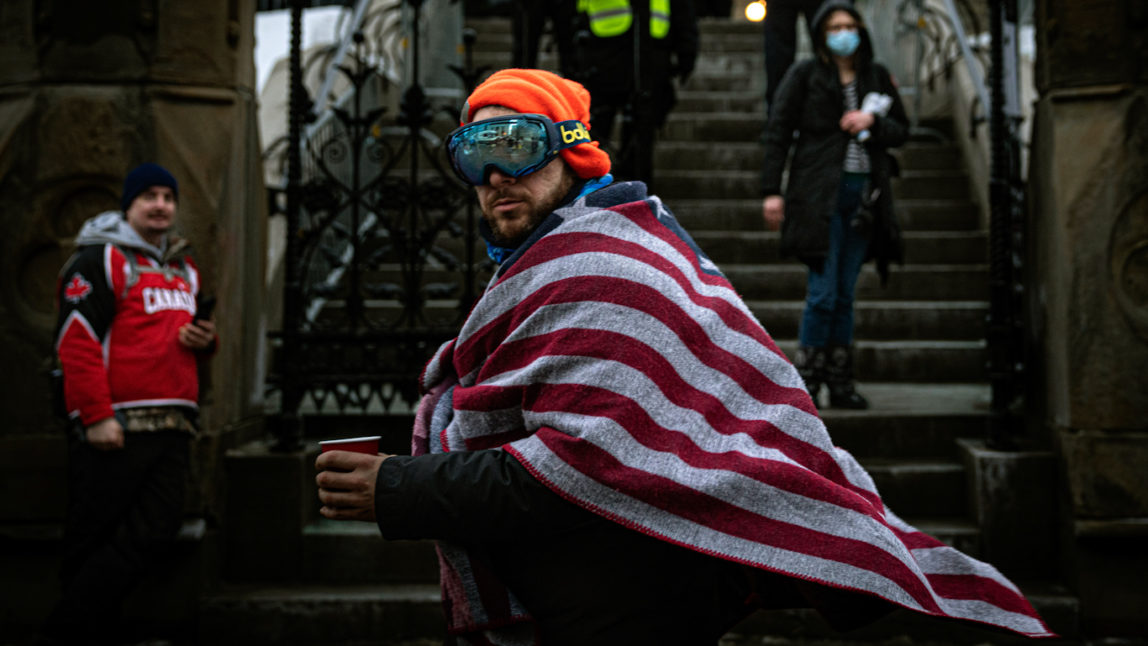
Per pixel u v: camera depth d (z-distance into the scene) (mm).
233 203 3404
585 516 1120
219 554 3334
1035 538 3285
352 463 1148
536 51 4633
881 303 5395
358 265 3826
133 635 3176
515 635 1218
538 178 1291
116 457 2785
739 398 1200
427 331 3814
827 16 3797
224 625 3154
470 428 1222
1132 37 3170
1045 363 3406
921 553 1315
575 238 1220
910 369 4914
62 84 3305
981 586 1284
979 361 4879
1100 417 3166
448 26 8000
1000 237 3510
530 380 1159
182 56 3305
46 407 3297
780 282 5461
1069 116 3244
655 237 1244
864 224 3738
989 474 3307
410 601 3154
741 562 1086
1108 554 3131
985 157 5898
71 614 2729
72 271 2797
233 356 3449
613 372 1126
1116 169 3170
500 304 1241
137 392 2826
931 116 7312
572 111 1335
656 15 4613
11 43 3338
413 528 1127
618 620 1171
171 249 3000
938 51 7148
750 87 8086
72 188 3297
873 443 3773
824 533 1116
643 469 1096
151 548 2852
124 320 2846
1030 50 6383
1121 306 3162
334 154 4035
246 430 3639
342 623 3154
